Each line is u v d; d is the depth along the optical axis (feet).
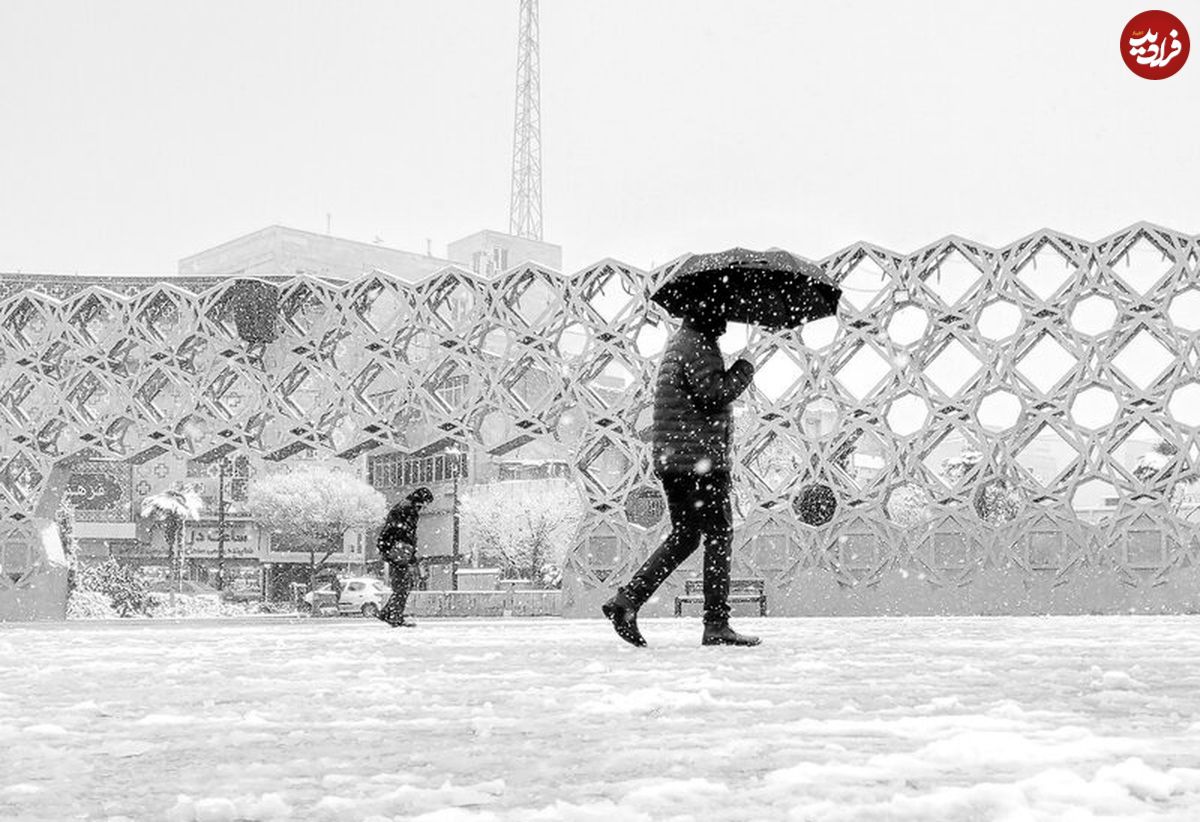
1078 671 15.49
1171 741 7.60
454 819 5.16
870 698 11.59
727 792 5.86
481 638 32.60
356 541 279.90
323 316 92.89
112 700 12.61
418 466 277.85
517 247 362.53
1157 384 72.28
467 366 87.76
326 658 21.11
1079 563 72.38
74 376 96.99
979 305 76.07
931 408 76.43
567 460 84.99
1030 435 74.38
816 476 77.87
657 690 11.47
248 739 8.75
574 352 280.92
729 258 25.98
